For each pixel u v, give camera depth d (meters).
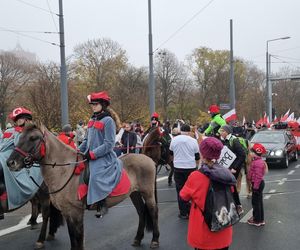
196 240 4.60
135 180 6.81
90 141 6.16
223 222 4.48
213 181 4.55
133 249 6.93
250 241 7.22
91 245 7.14
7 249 7.00
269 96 39.19
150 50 20.05
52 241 7.41
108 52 48.88
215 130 10.69
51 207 7.28
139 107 26.91
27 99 20.47
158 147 12.92
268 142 18.77
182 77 56.38
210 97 56.75
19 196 6.69
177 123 19.16
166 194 11.99
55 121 18.78
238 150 8.55
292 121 26.69
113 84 43.69
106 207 6.21
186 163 8.87
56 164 6.00
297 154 23.23
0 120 32.25
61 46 16.30
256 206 8.20
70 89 24.56
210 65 57.41
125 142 14.45
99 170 6.05
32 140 5.72
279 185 13.24
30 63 53.88
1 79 51.31
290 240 7.27
